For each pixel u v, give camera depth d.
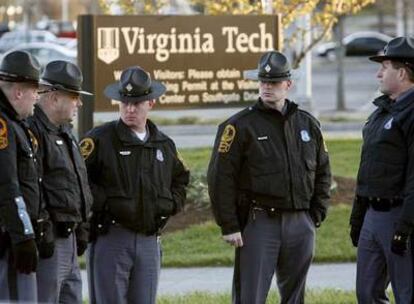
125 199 14.22
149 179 14.34
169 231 24.12
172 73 25.22
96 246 14.43
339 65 61.16
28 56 12.44
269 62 14.90
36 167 12.53
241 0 27.38
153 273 14.55
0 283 12.26
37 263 12.27
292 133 15.02
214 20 25.48
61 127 13.27
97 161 14.27
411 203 13.70
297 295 15.51
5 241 12.20
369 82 80.56
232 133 14.87
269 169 14.80
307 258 15.27
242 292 15.12
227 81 25.62
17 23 118.06
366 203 14.31
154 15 24.91
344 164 31.45
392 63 14.13
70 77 13.20
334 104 64.62
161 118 47.62
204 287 19.75
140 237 14.38
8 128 12.10
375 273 14.36
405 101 14.05
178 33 25.19
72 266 13.42
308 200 15.09
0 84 12.34
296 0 27.38
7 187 11.95
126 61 24.59
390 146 14.01
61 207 12.95
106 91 14.51
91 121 24.16
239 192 14.98
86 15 24.25
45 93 13.12
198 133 43.72
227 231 14.84
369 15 131.75
